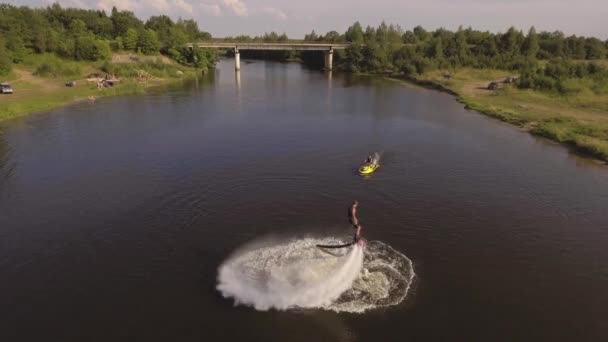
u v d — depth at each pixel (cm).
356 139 5653
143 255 2825
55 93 8962
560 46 16075
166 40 15725
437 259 2783
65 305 2356
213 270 2659
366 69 15962
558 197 3800
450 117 7312
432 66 13788
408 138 5762
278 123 6612
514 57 14712
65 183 4009
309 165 4553
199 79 12962
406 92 10512
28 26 13588
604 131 5991
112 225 3216
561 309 2344
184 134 5828
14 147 5162
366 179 4159
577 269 2716
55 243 2969
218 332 2150
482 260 2784
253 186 3956
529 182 4156
